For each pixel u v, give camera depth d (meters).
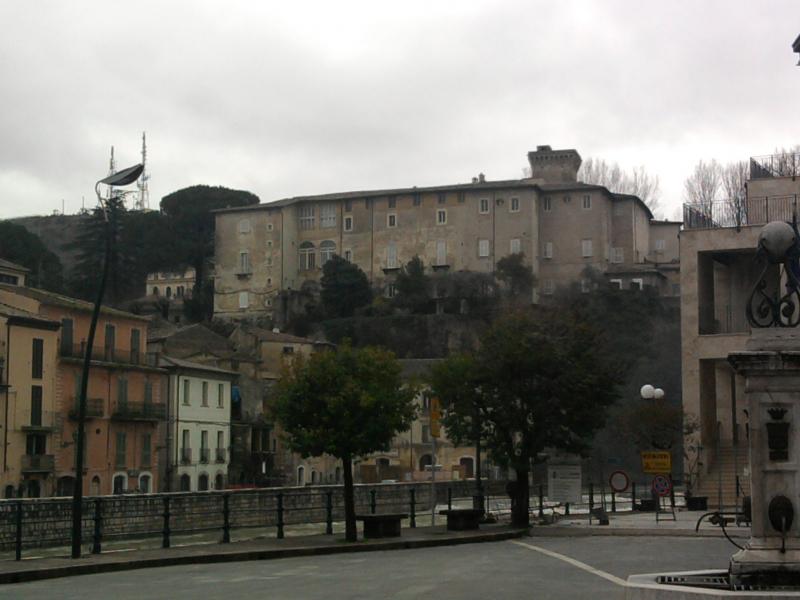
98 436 71.12
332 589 15.94
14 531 28.42
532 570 18.56
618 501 52.81
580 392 32.88
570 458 40.25
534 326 33.78
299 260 139.88
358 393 27.08
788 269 12.29
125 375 74.19
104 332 74.31
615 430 73.81
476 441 35.88
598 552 22.75
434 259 133.38
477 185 132.88
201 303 143.50
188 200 153.00
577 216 130.38
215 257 142.38
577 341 33.72
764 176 52.50
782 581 11.30
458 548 25.34
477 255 131.62
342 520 39.19
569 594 14.71
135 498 31.92
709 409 50.38
